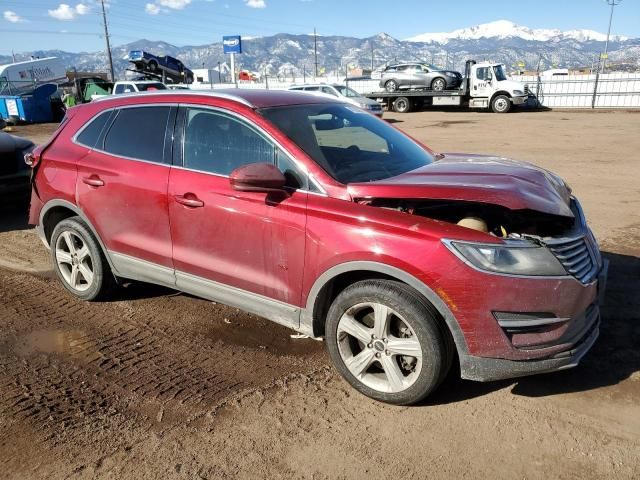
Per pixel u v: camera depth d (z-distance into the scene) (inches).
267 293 140.3
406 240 116.3
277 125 139.6
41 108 1153.4
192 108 154.2
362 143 153.4
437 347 116.7
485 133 757.3
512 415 121.6
